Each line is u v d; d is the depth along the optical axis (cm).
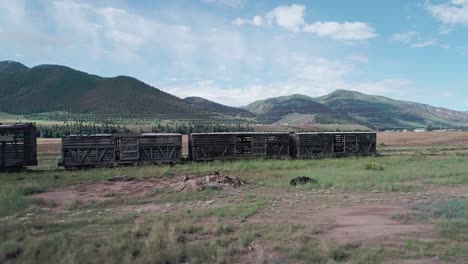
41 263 798
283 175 2525
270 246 898
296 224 1118
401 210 1323
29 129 3170
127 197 1738
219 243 920
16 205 1543
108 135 3394
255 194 1762
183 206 1501
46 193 1962
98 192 1969
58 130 13425
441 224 1071
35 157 3253
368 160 3562
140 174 2692
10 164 3042
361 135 4288
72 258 795
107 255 832
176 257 816
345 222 1152
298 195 1714
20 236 1020
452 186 1941
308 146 4100
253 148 3903
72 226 1170
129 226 1142
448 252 816
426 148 5662
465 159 3459
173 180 2422
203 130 15162
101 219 1262
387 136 10081
